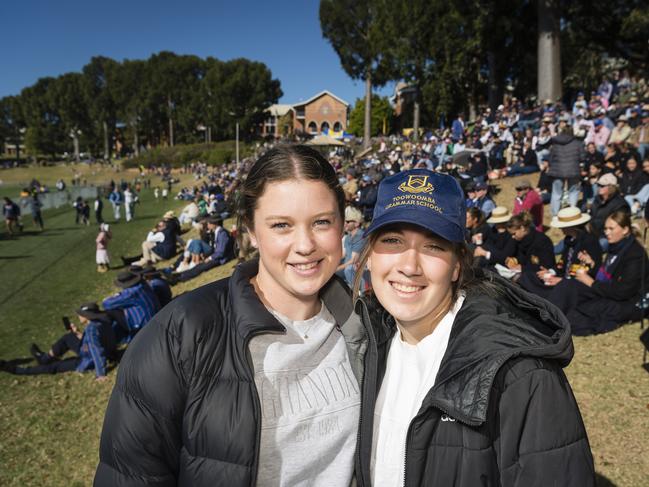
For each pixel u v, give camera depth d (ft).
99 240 47.09
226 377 4.41
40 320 31.81
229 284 4.96
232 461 4.25
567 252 20.51
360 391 5.27
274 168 4.59
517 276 20.06
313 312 5.21
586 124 48.39
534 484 3.99
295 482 4.58
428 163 58.49
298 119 310.86
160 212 104.83
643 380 14.73
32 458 16.37
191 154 263.49
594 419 13.61
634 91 61.87
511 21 94.43
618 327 17.72
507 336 4.38
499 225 22.45
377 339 5.61
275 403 4.56
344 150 152.87
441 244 4.87
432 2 98.78
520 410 4.11
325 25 168.14
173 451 4.44
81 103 344.90
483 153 51.16
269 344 4.74
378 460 5.10
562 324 4.37
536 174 48.47
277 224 4.60
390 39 112.88
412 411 4.94
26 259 53.67
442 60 105.19
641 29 90.79
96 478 4.52
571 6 94.02
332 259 4.81
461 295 5.26
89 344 21.88
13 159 379.55
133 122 329.31
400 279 4.99
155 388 4.33
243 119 284.41
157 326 4.53
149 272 28.50
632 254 17.25
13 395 20.92
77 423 18.40
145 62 342.23
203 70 328.29
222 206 59.00
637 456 12.09
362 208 42.39
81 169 290.15
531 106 82.74
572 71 106.11
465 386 4.29
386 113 246.68
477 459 4.21
